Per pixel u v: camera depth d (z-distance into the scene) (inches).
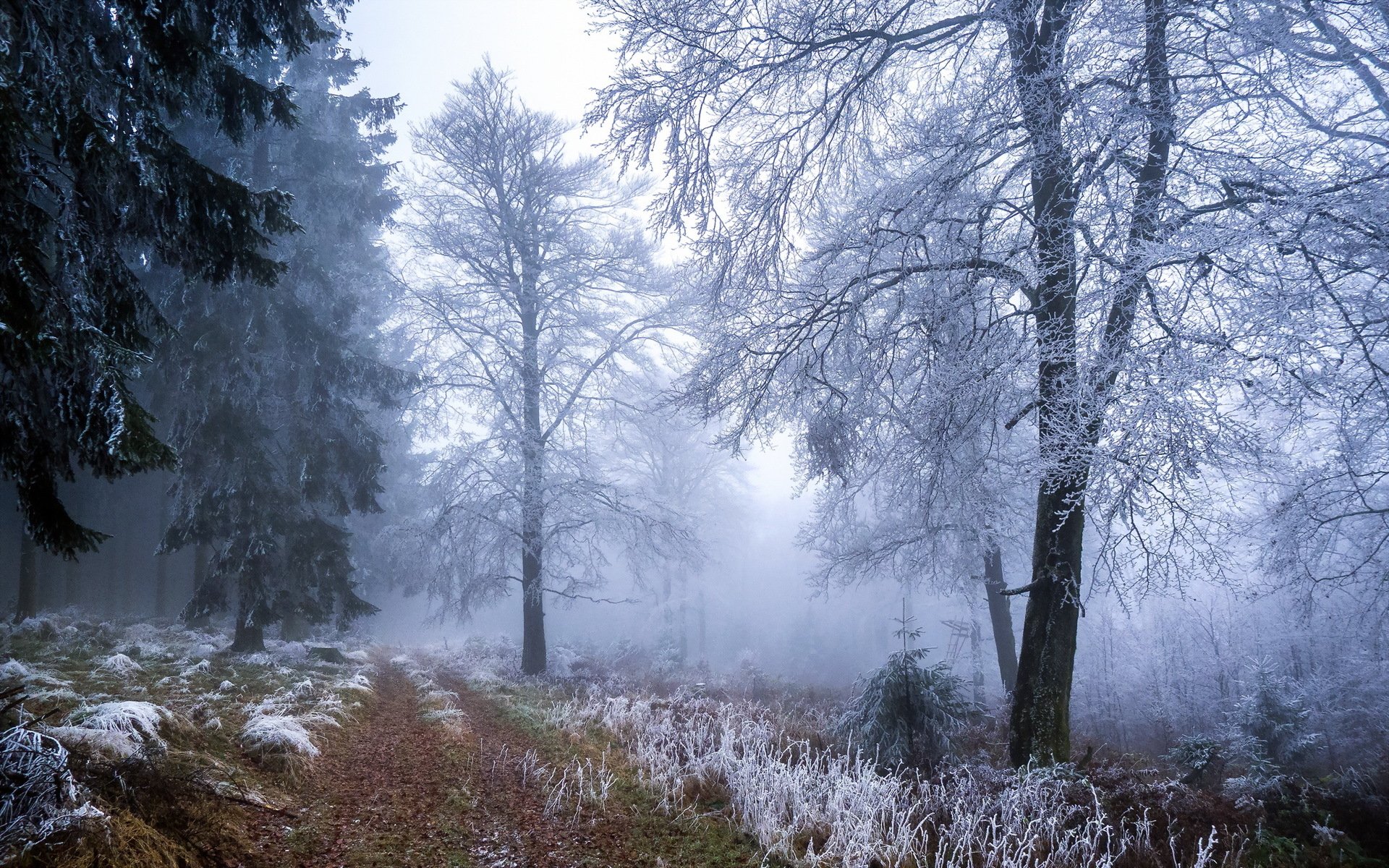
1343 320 232.5
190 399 530.0
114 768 168.6
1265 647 485.4
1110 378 242.2
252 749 248.2
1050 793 244.5
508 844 204.4
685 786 257.8
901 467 357.4
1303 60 229.1
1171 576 290.7
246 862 170.9
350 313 597.3
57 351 159.6
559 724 375.2
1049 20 287.4
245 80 256.4
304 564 535.5
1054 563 306.0
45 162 188.2
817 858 200.2
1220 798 246.1
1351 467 267.1
